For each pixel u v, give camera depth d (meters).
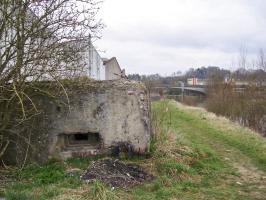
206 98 28.86
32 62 6.89
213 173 7.96
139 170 7.14
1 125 7.15
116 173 6.79
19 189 6.12
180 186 6.78
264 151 10.58
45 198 5.56
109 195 5.70
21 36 6.69
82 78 7.84
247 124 17.31
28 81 7.09
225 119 18.61
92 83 7.85
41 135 7.68
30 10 6.75
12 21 6.64
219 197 6.45
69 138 8.00
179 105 29.86
